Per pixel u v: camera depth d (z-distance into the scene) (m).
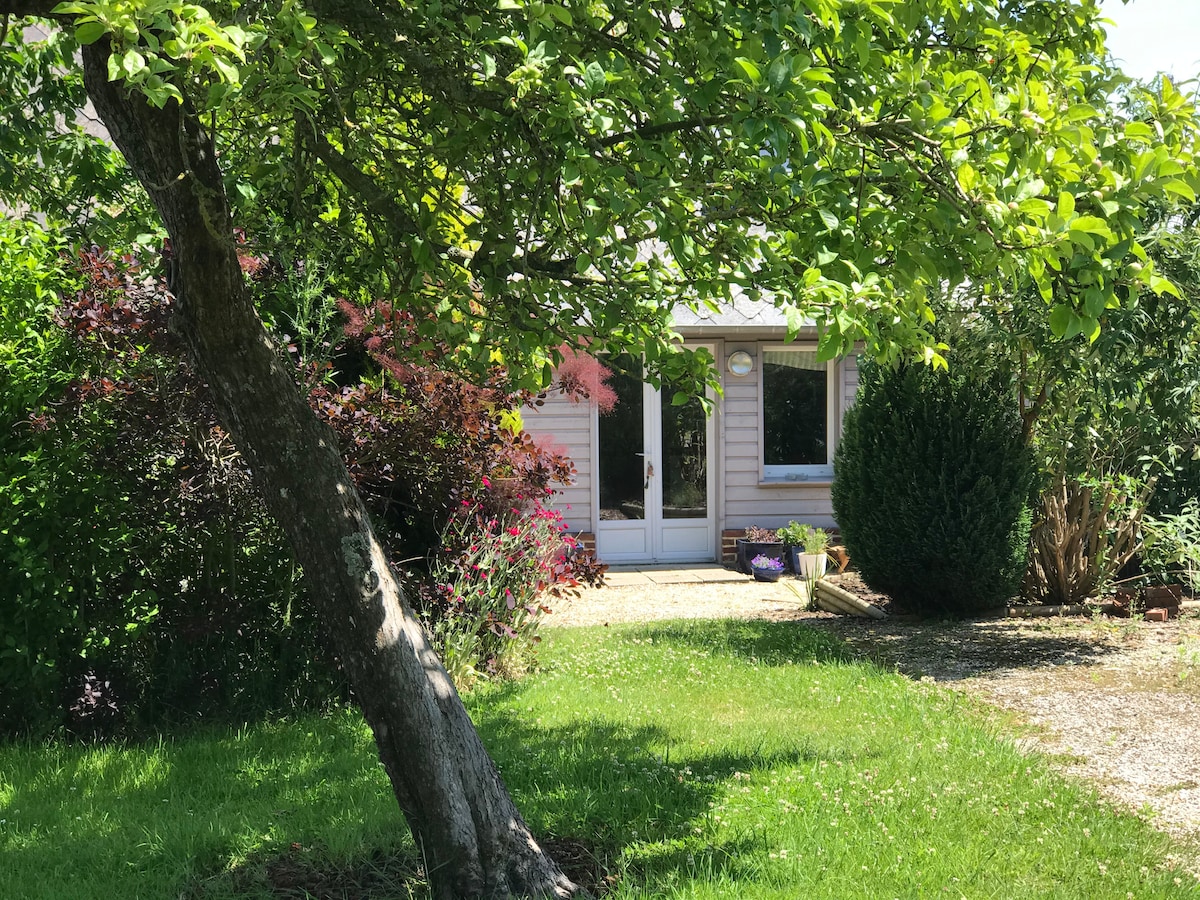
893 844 4.32
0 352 6.40
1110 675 7.58
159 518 6.68
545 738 5.96
